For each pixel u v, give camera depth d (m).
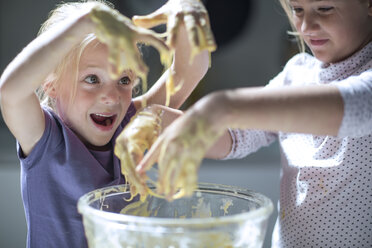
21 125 0.91
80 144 0.97
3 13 2.96
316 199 0.97
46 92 0.99
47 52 0.83
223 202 0.86
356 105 0.76
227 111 0.72
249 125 0.73
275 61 3.12
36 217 0.95
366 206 0.95
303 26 0.93
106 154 1.00
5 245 1.84
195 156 0.70
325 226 0.96
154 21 0.83
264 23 3.09
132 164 0.80
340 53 0.95
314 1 0.90
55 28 0.84
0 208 1.92
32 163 0.94
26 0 2.95
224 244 0.73
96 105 0.95
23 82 0.84
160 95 1.06
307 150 1.00
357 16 0.91
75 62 0.94
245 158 2.37
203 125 0.71
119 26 0.75
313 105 0.75
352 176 0.95
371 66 0.94
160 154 0.73
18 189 1.98
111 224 0.74
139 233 0.73
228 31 3.05
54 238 0.94
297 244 0.99
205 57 1.00
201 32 0.75
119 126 1.03
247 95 0.73
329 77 0.98
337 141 0.96
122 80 0.97
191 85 1.03
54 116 0.97
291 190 1.01
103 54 0.93
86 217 0.76
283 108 0.74
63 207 0.95
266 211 0.76
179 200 0.87
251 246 0.77
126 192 0.86
